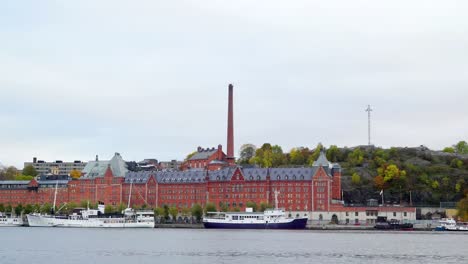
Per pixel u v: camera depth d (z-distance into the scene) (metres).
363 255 160.62
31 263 142.88
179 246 184.00
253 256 157.12
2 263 142.75
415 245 192.12
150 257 155.00
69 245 187.50
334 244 193.25
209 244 191.25
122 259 150.88
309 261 147.50
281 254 162.00
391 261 148.38
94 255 159.25
